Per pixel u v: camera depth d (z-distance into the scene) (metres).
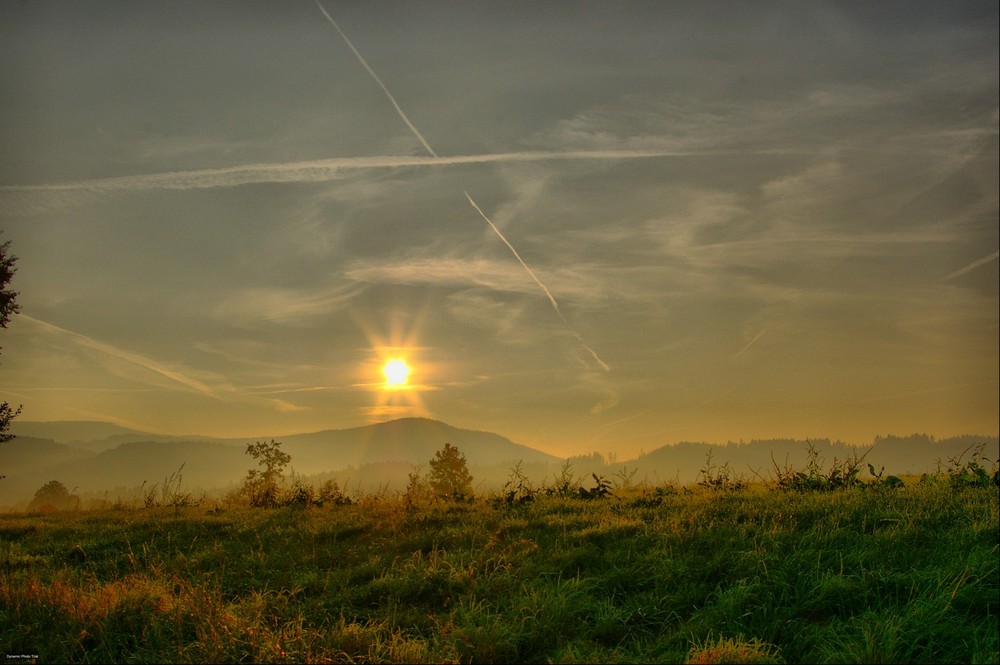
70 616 7.19
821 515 9.88
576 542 9.52
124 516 16.00
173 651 6.27
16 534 13.91
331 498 17.14
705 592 7.17
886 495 11.34
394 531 11.31
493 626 6.39
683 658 5.76
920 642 5.91
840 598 6.77
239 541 11.88
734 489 14.31
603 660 5.80
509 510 12.77
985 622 6.16
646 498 13.15
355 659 6.04
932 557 7.61
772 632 6.18
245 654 6.11
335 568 9.40
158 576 8.71
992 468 12.90
